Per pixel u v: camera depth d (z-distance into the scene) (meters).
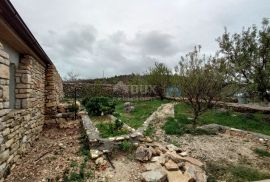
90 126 6.65
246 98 12.30
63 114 8.99
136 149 5.16
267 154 5.89
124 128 6.72
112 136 5.90
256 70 10.95
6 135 3.77
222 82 8.20
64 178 3.75
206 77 8.12
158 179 3.70
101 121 8.32
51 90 8.88
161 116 10.41
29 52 5.50
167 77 19.95
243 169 4.84
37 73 6.90
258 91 11.23
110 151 4.94
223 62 8.63
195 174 4.17
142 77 23.91
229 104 13.95
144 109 13.08
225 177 4.49
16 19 3.44
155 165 4.37
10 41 4.45
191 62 8.54
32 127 6.07
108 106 10.13
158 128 8.20
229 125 9.42
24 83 5.46
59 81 13.02
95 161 4.46
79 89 20.11
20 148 4.78
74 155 4.88
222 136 7.65
